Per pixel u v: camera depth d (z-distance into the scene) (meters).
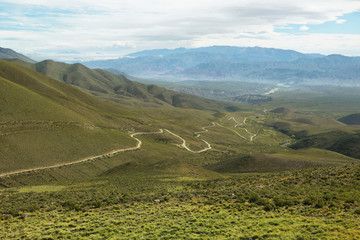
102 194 49.69
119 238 25.69
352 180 43.97
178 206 37.28
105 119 188.75
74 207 39.69
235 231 25.91
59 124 130.75
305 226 26.25
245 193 41.44
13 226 31.81
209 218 30.47
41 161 98.25
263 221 28.19
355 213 29.17
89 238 26.30
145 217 32.41
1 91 130.00
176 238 25.03
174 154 149.88
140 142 157.50
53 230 29.36
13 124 113.81
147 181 65.62
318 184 44.34
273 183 48.25
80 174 99.88
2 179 82.00
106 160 117.31
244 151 197.38
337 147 191.62
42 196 50.66
